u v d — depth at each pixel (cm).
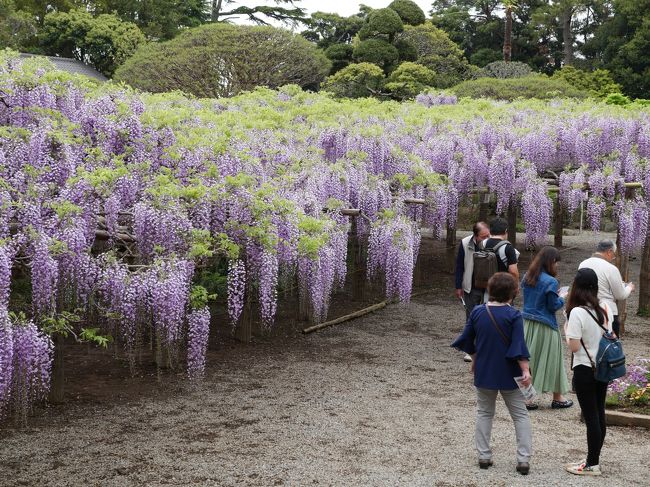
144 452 552
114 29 3497
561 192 1253
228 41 2359
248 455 546
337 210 994
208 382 750
